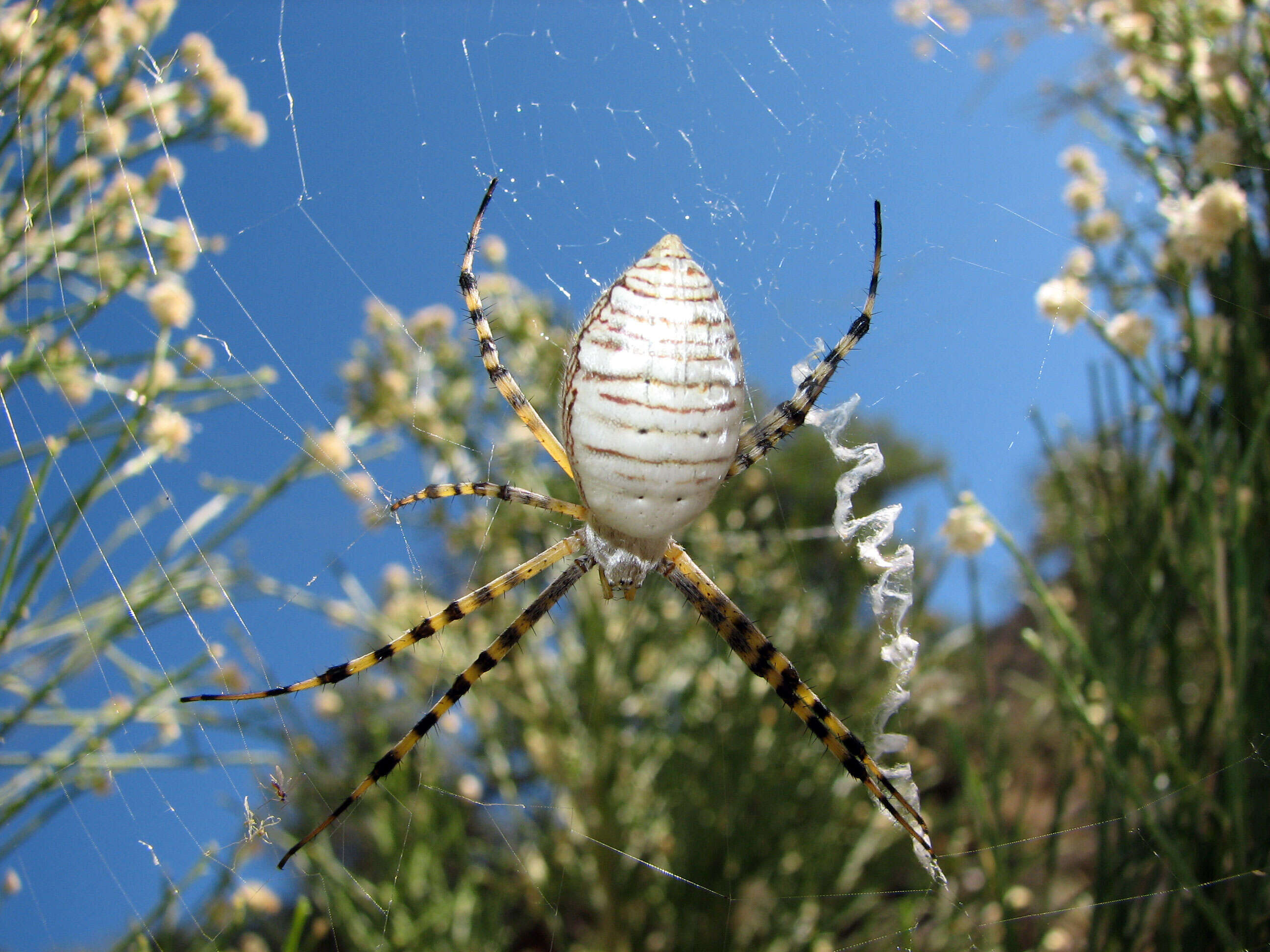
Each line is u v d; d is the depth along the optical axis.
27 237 0.08
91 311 0.08
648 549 0.08
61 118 0.08
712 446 0.07
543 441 0.08
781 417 0.08
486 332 0.08
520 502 0.08
